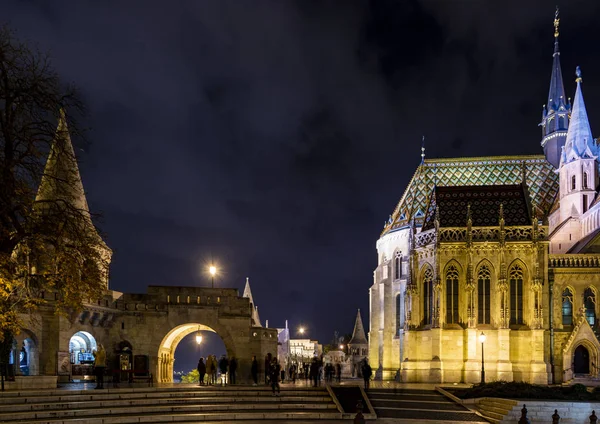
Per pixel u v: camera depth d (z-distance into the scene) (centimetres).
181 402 4688
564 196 9462
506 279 6862
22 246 4028
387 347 9481
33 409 4194
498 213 7238
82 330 6309
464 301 6950
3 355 4741
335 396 4922
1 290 3653
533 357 6744
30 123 3744
